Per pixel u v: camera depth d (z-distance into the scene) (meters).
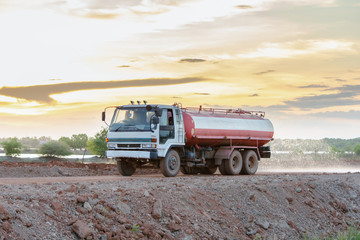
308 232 16.77
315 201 19.66
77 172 25.56
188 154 23.38
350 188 22.62
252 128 26.50
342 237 16.17
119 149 21.55
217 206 15.51
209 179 19.92
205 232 13.41
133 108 21.52
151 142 20.70
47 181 17.62
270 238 14.97
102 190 13.27
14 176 22.91
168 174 21.67
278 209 17.44
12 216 9.88
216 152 25.47
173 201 14.21
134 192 13.52
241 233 14.67
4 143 48.34
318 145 55.84
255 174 27.31
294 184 20.31
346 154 59.12
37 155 51.75
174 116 22.02
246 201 16.75
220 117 25.00
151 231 11.94
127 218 12.09
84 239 10.55
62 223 10.69
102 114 21.98
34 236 9.74
